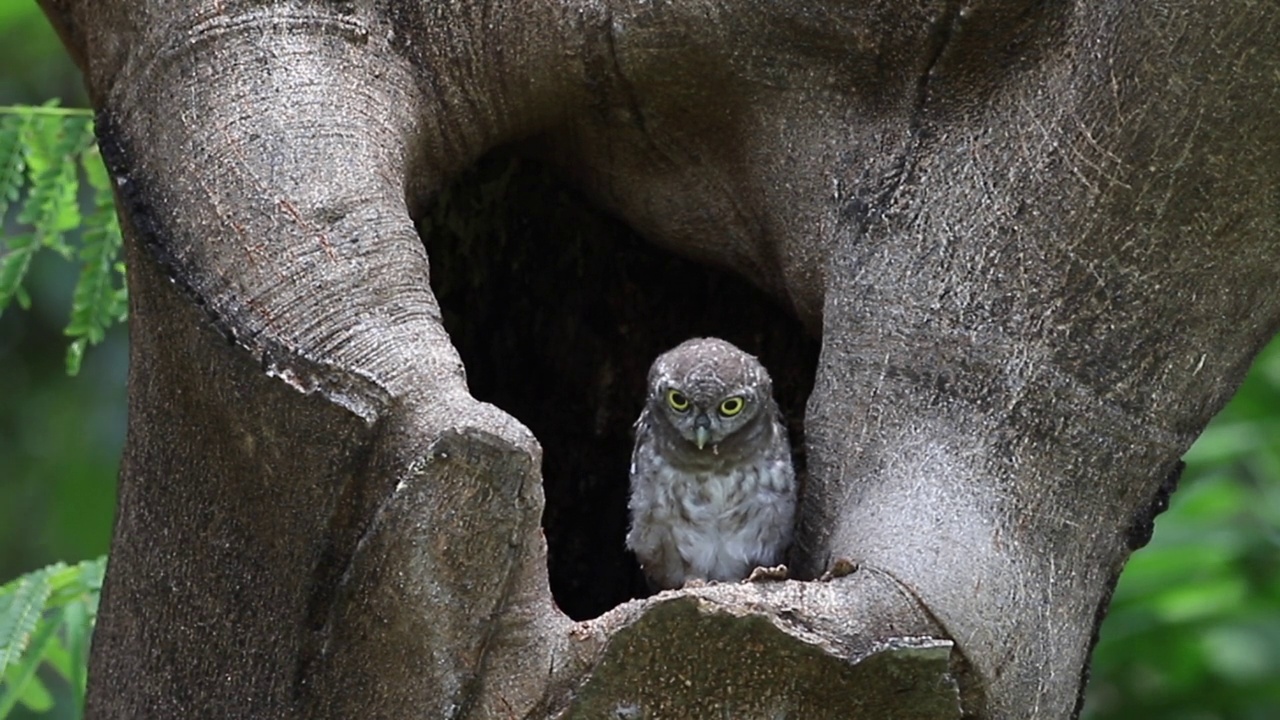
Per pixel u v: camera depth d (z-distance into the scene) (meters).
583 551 9.86
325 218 6.77
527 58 8.10
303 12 7.32
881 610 6.49
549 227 9.38
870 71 7.88
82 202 12.41
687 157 8.66
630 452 9.82
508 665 6.21
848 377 7.58
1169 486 7.39
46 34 15.72
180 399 6.81
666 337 9.73
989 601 6.71
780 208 8.34
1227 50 6.72
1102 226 7.12
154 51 7.11
